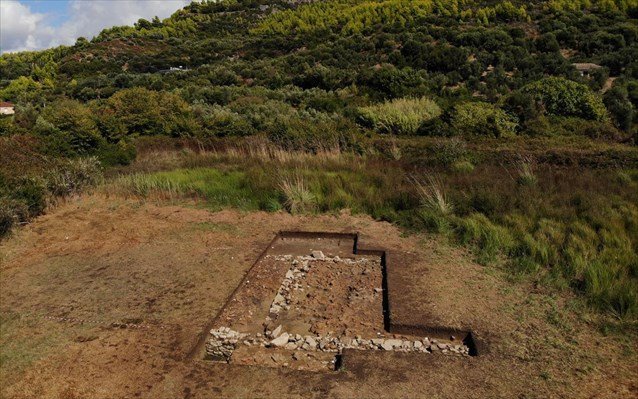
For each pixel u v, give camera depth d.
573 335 3.61
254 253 5.41
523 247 5.28
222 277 4.67
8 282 4.54
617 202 6.51
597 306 3.99
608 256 4.79
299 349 3.55
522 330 3.68
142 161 12.00
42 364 3.17
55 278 4.64
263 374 3.11
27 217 6.46
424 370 3.17
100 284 4.48
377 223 6.58
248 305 4.25
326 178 8.40
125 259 5.16
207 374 3.10
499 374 3.12
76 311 3.92
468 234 5.76
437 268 4.91
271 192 7.77
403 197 7.18
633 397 2.87
